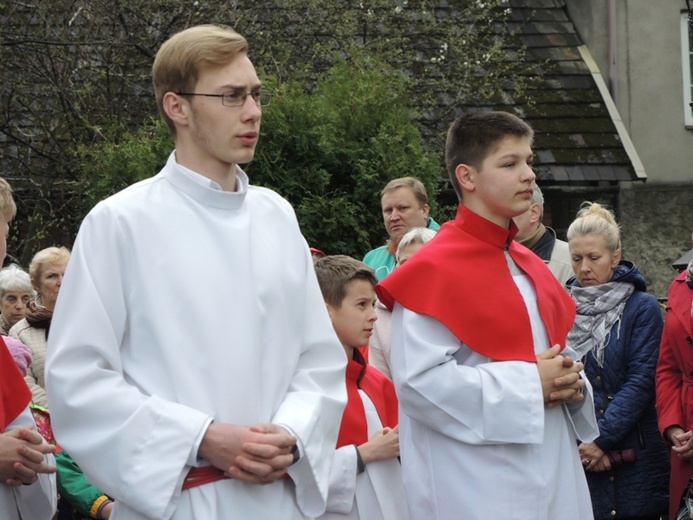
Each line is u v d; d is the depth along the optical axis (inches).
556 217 526.6
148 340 135.9
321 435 139.8
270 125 382.0
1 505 155.9
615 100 556.1
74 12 498.6
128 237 137.8
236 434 130.0
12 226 493.7
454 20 545.3
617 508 235.9
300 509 139.4
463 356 173.0
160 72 144.2
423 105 523.8
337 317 191.9
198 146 142.8
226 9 498.6
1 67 487.2
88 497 219.5
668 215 542.9
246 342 136.4
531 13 580.1
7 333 278.7
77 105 476.4
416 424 176.2
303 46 511.8
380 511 178.5
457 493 168.2
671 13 556.4
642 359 240.1
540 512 165.9
